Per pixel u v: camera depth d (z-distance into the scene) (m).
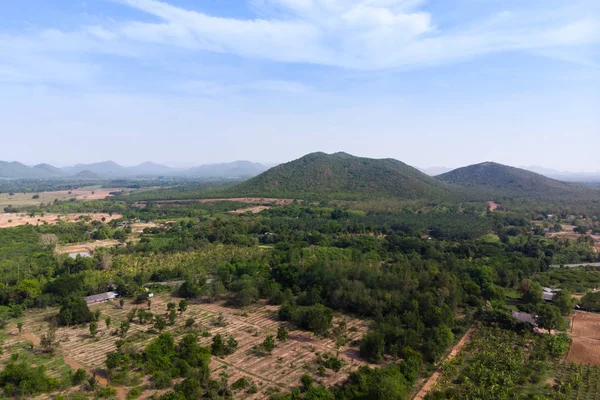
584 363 74.94
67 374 69.44
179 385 62.19
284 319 97.81
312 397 57.91
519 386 66.56
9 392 61.69
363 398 59.06
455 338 86.38
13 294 105.81
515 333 87.25
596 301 106.81
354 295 102.94
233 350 79.06
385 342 81.12
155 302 112.00
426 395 62.81
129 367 71.44
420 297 99.56
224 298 115.00
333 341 85.06
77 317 93.12
